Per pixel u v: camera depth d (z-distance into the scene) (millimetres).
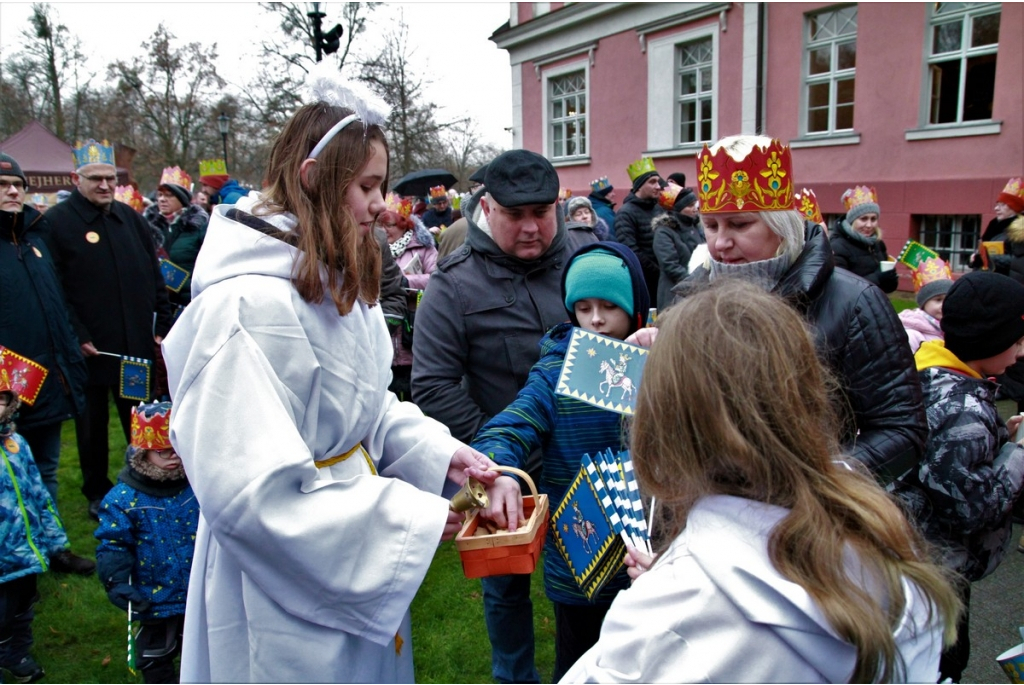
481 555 1565
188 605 1550
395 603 1390
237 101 24031
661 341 1062
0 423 2857
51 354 3686
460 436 2445
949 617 1016
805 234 1822
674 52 13961
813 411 1022
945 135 10094
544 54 16891
